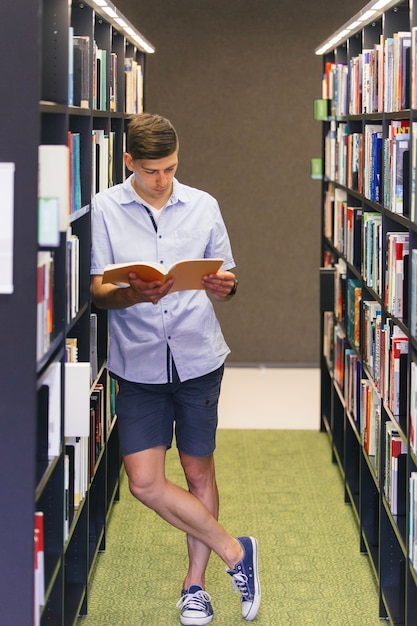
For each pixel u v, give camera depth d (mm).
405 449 3908
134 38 5934
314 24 8734
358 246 5305
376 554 4629
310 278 9039
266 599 4336
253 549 4090
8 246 2717
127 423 3863
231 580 4551
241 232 8984
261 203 8945
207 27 8742
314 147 8883
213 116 8844
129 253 3826
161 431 3893
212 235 3934
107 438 4977
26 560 2801
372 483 4875
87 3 3945
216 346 3949
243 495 5781
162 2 8695
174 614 4176
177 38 8750
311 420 7566
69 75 3363
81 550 4145
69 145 3473
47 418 3180
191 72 8789
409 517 3539
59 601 3418
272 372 9000
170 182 3719
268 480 6078
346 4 8680
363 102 4918
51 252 3205
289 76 8797
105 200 3850
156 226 3828
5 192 2703
